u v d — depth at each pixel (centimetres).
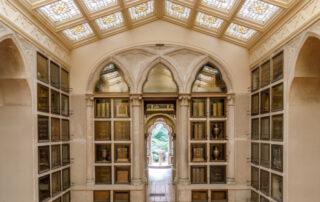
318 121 269
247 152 391
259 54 352
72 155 386
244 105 393
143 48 399
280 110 288
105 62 399
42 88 294
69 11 297
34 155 267
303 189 269
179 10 349
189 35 395
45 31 297
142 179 413
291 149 269
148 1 325
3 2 214
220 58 394
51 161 313
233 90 394
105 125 413
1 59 246
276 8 272
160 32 394
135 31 394
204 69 412
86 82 392
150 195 477
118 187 394
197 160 408
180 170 406
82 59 393
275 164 300
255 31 337
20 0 234
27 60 257
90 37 379
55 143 324
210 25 367
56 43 335
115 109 415
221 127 412
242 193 388
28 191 264
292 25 258
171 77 422
